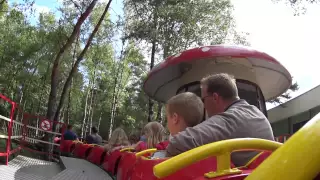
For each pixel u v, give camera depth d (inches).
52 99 639.1
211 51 204.2
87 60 1170.0
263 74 230.7
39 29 1022.4
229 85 108.4
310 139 33.5
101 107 1722.4
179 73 229.5
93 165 371.9
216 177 71.5
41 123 568.4
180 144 94.0
